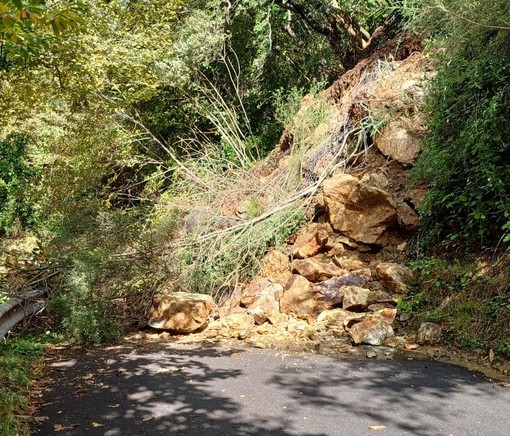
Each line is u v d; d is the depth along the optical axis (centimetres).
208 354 641
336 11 1532
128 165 1531
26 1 438
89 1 909
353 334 667
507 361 569
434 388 501
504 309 617
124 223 924
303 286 793
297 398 480
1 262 996
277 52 1806
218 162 1334
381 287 775
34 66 805
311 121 1150
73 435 411
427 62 988
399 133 928
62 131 1477
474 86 769
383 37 1420
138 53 1051
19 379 528
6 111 1013
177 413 451
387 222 852
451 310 672
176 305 762
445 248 781
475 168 714
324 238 873
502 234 710
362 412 446
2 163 1417
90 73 873
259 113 1823
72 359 636
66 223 945
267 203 1032
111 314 797
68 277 809
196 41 1534
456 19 801
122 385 527
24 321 816
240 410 455
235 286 898
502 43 753
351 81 1147
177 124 1727
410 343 648
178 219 1040
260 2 1545
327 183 903
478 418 431
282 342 691
